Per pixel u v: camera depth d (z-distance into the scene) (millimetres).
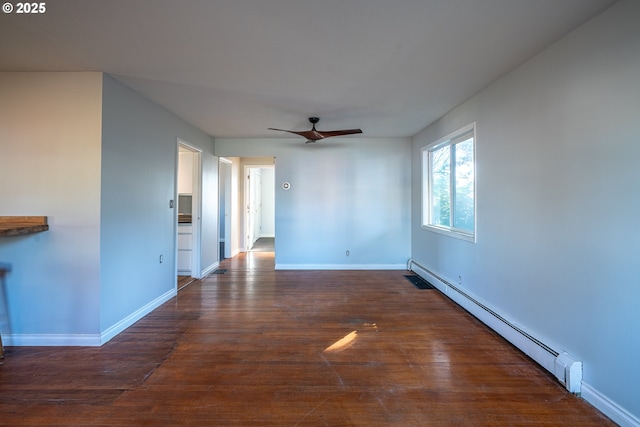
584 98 1916
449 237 3980
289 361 2379
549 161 2219
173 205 3975
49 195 2613
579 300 1970
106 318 2727
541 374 2186
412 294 4094
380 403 1885
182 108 3666
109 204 2750
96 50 2264
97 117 2617
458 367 2285
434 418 1754
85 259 2625
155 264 3564
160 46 2207
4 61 2422
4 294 2625
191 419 1738
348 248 5551
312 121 4137
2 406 1839
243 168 7496
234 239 7047
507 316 2748
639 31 1584
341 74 2695
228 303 3738
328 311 3463
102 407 1833
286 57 2379
